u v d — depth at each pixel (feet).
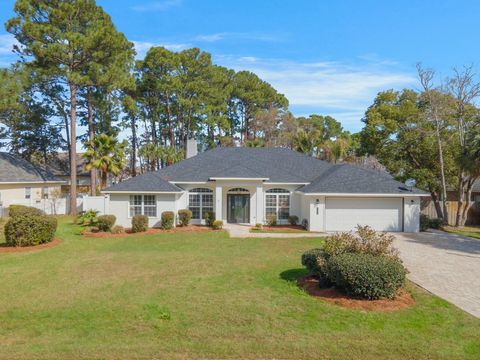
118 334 25.77
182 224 83.76
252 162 96.12
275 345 23.95
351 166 87.81
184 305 31.53
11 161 118.52
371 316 28.96
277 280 39.52
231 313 29.58
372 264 32.09
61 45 104.12
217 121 179.63
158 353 22.65
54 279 40.52
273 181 87.30
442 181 94.79
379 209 80.69
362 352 23.17
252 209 87.56
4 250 56.80
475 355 23.06
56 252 55.93
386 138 105.60
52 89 145.59
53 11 105.09
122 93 163.84
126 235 73.26
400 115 102.37
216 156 99.14
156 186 83.25
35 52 102.99
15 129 153.07
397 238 70.59
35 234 60.03
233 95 205.98
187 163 95.61
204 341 24.49
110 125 157.07
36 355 22.26
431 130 98.07
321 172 93.09
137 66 162.40
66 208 122.01
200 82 165.27
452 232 81.76
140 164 184.44
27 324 27.94
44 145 159.84
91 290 36.32
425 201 110.83
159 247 60.29
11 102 106.93
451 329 26.86
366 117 109.50
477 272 44.06
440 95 93.81
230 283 38.40
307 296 33.86
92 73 112.27
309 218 79.87
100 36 106.01
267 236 71.82
